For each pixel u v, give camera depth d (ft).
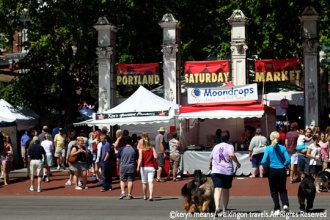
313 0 115.96
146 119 93.81
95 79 134.10
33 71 127.13
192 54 152.15
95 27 114.62
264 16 121.08
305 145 77.41
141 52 140.56
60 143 106.93
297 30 120.78
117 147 84.53
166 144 94.17
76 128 132.26
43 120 134.82
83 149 82.43
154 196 73.36
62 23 119.75
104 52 114.01
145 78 112.06
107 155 79.77
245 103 91.71
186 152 90.53
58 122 131.85
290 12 116.78
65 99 129.49
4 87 128.36
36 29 120.98
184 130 99.71
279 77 105.60
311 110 104.73
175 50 110.93
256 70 106.52
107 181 80.18
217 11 140.15
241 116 90.27
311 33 105.40
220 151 53.57
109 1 120.78
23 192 80.74
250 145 86.74
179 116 93.04
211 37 147.84
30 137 114.32
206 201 54.24
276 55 127.13
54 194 78.28
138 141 88.58
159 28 137.08
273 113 96.84
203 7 146.10
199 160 89.76
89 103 139.85
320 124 107.04
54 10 118.01
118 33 134.51
